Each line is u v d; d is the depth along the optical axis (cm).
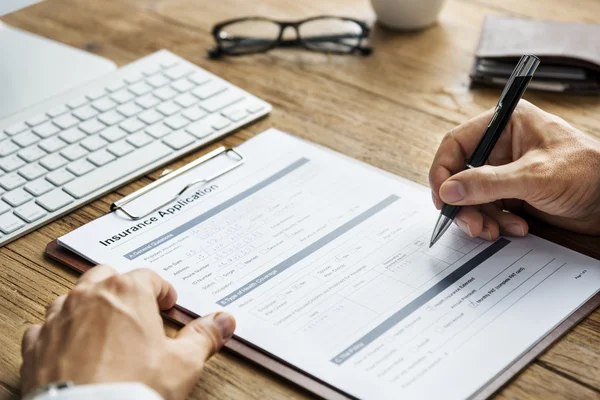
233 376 60
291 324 63
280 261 70
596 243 73
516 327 63
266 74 102
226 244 72
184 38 110
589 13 115
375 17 116
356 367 59
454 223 74
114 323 56
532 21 106
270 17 115
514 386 60
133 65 101
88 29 112
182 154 86
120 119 91
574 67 99
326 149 86
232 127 90
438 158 77
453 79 102
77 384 52
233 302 66
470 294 66
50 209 78
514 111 77
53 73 99
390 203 77
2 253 73
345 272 69
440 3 110
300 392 59
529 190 70
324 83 101
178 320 64
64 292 69
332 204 77
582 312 65
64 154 85
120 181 82
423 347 61
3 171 82
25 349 57
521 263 70
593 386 60
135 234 74
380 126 92
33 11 116
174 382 55
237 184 80
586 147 73
